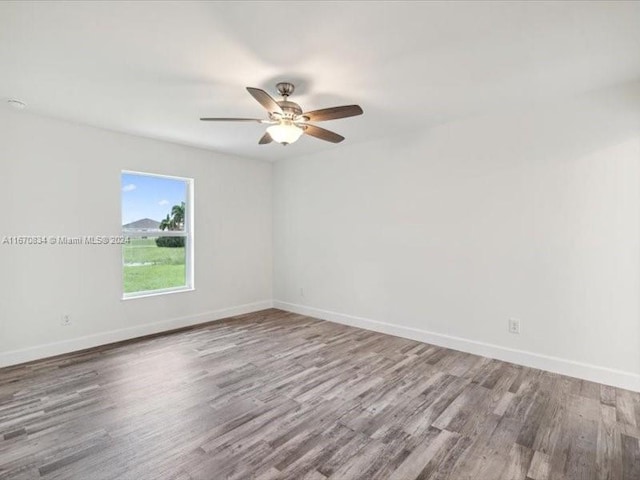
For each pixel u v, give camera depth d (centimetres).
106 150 379
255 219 532
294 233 524
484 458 192
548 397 260
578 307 291
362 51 219
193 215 458
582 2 173
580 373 291
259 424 224
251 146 452
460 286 359
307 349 364
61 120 347
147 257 427
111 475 178
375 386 279
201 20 187
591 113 282
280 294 550
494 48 216
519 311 322
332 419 231
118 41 208
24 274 330
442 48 215
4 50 217
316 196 492
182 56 225
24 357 329
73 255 358
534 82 264
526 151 314
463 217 354
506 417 233
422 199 385
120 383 283
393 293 413
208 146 451
